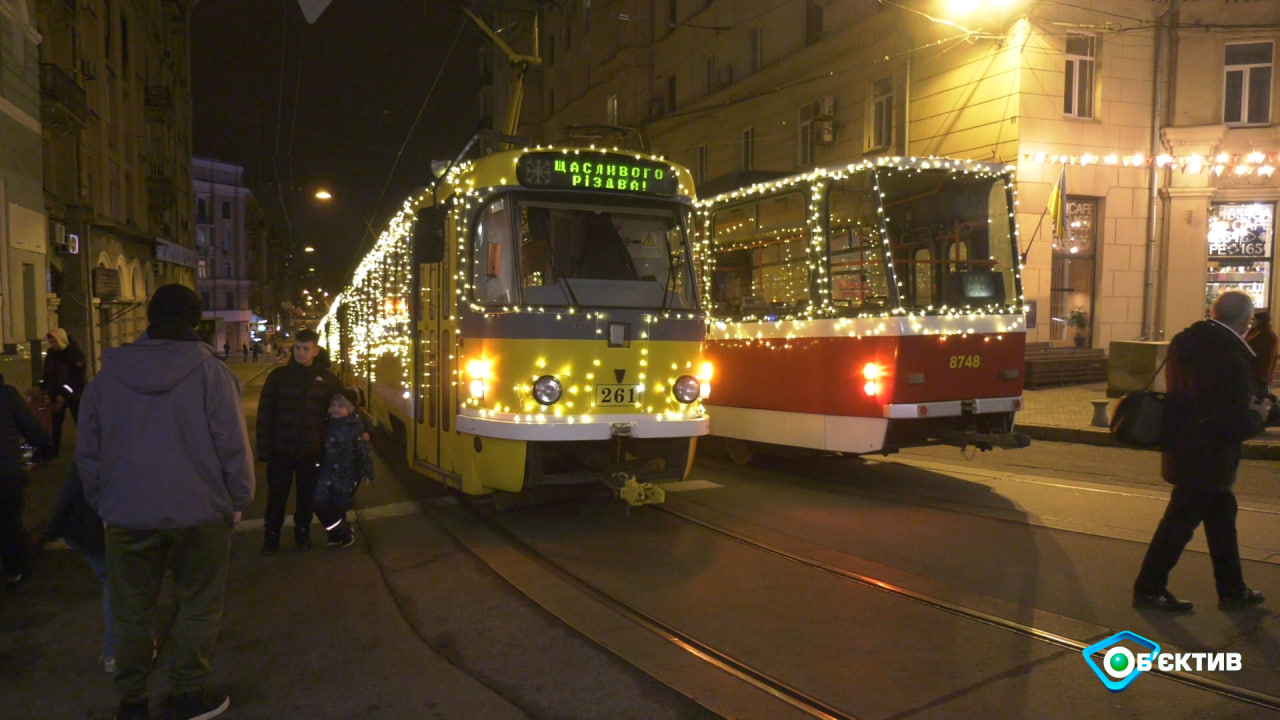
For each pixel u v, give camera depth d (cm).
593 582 594
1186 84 1797
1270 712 379
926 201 873
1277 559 591
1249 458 1068
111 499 370
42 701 423
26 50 1825
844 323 873
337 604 562
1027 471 1014
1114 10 1767
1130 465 1041
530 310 704
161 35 3625
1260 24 1759
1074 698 397
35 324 1839
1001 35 1723
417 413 897
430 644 492
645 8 3075
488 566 639
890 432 844
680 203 786
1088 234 1827
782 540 688
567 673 445
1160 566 497
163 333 388
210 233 7038
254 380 3328
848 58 2091
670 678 430
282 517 688
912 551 647
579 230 747
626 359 727
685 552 666
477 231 750
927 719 381
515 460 707
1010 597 535
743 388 1012
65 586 614
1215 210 1827
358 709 407
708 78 2728
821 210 902
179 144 3969
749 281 1020
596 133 915
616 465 731
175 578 395
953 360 859
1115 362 1520
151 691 431
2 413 603
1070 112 1783
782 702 400
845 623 503
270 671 453
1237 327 484
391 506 862
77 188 2391
